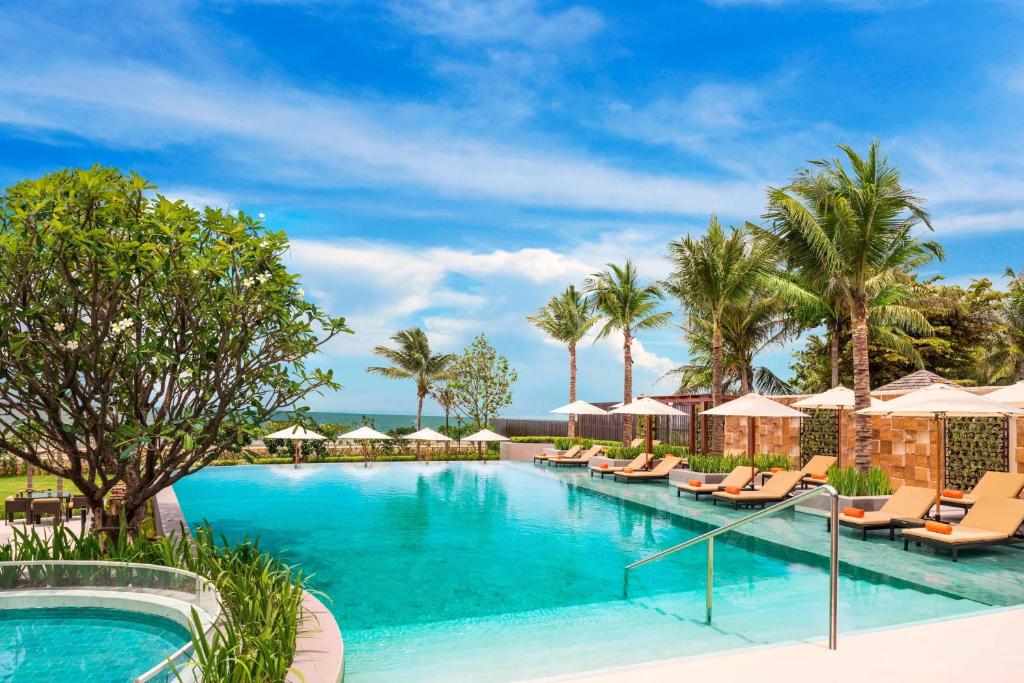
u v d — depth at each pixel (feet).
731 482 53.47
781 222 52.34
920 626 18.45
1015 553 32.71
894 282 88.33
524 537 41.24
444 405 118.62
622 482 67.77
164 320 24.47
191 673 14.10
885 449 58.08
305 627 18.08
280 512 51.29
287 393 26.27
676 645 21.11
